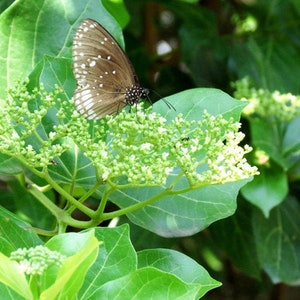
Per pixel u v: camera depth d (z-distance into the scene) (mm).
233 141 485
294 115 685
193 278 496
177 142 483
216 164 482
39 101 522
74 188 529
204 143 490
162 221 517
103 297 442
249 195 644
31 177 532
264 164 665
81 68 493
